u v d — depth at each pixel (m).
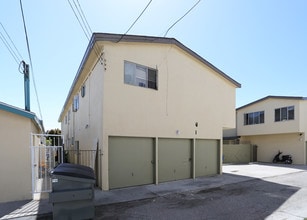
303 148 18.23
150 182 9.16
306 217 5.35
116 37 8.12
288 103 18.72
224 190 8.24
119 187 8.26
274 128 19.81
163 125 9.65
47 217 5.30
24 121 6.79
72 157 15.44
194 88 11.16
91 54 8.93
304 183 9.69
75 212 4.80
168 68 10.04
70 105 18.34
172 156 10.06
